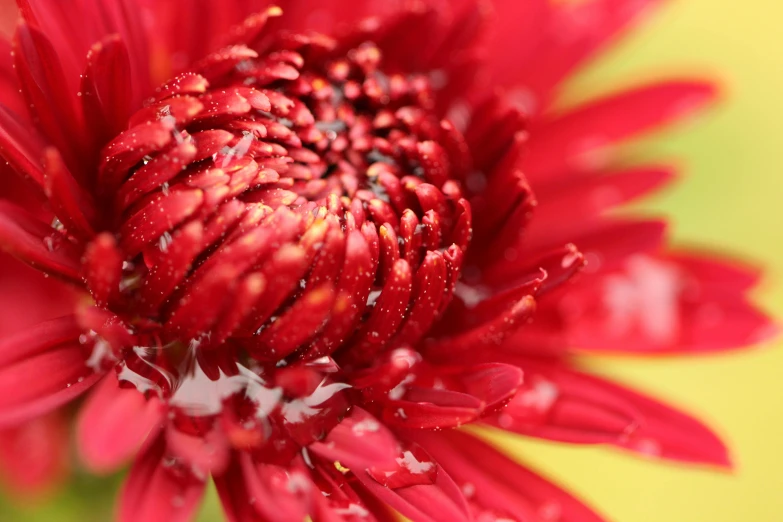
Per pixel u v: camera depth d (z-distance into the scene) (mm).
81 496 156
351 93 155
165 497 141
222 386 146
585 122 169
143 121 147
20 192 152
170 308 146
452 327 155
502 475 153
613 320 161
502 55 169
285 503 141
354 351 149
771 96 204
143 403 142
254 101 149
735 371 199
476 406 145
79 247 146
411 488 145
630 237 162
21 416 140
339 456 144
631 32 170
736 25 208
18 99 150
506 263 156
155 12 156
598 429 153
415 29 159
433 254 148
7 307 151
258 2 158
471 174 158
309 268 147
